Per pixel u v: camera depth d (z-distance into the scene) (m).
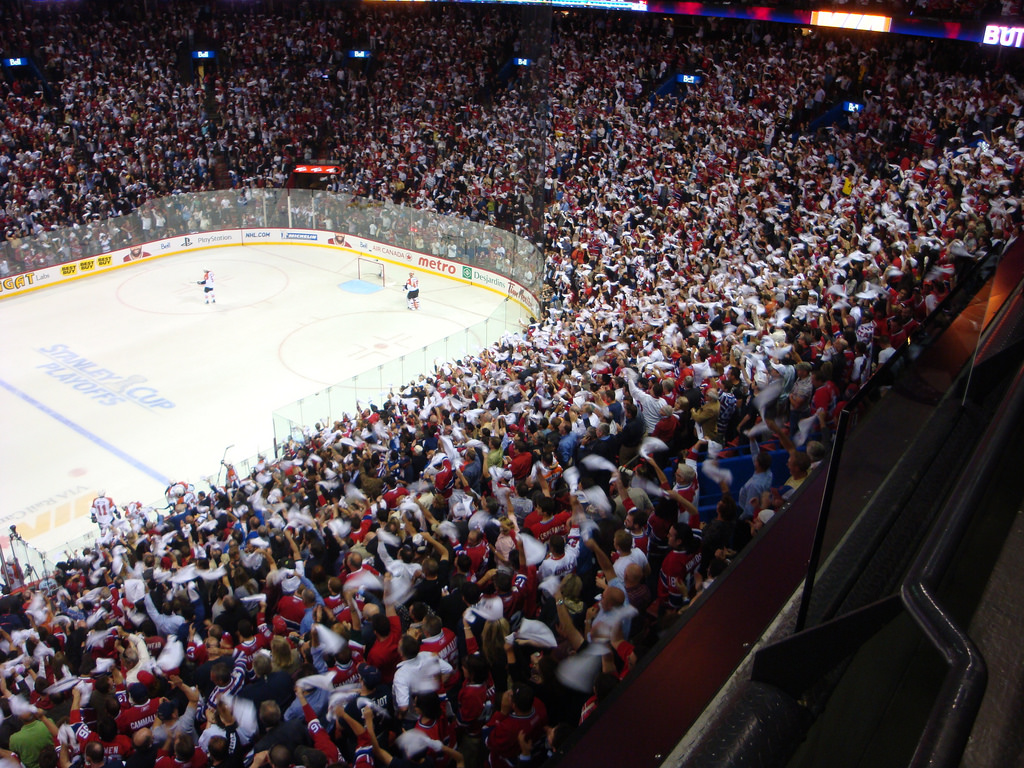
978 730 1.58
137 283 39.62
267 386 29.44
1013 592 1.94
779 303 16.55
